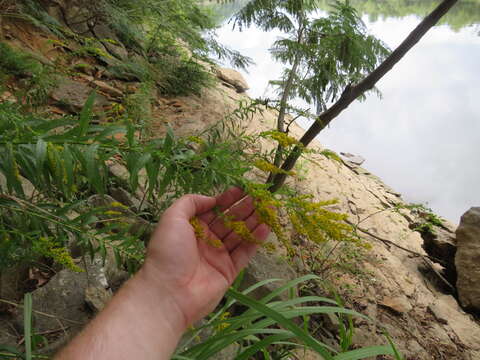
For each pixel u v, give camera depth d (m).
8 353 0.96
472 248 3.43
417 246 3.93
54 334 1.35
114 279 1.66
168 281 0.74
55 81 1.75
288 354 1.49
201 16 4.38
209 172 0.67
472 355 2.63
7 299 1.38
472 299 3.24
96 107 2.68
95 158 0.65
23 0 3.12
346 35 2.73
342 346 0.83
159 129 3.09
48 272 1.57
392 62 2.32
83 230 0.87
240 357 0.76
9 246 0.81
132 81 3.79
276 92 2.92
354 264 3.02
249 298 0.65
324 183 3.94
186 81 4.30
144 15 4.14
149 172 0.66
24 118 0.68
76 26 3.75
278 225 0.59
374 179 5.39
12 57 2.40
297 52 2.88
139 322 0.68
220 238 0.91
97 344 0.63
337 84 2.88
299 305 2.30
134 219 1.57
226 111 4.21
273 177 2.26
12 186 0.61
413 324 2.72
